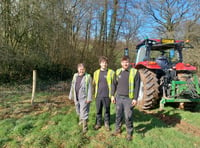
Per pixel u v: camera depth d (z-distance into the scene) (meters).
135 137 3.15
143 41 5.54
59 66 11.01
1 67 8.32
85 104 3.43
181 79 4.61
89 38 12.53
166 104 5.41
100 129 3.48
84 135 3.22
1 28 8.29
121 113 3.21
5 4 8.08
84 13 12.36
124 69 3.17
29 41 9.55
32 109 4.57
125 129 3.46
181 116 4.23
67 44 11.24
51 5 9.78
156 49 6.03
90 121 3.83
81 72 3.49
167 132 3.38
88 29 12.48
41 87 7.82
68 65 11.44
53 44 10.62
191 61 12.41
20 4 8.45
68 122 3.73
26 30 8.98
